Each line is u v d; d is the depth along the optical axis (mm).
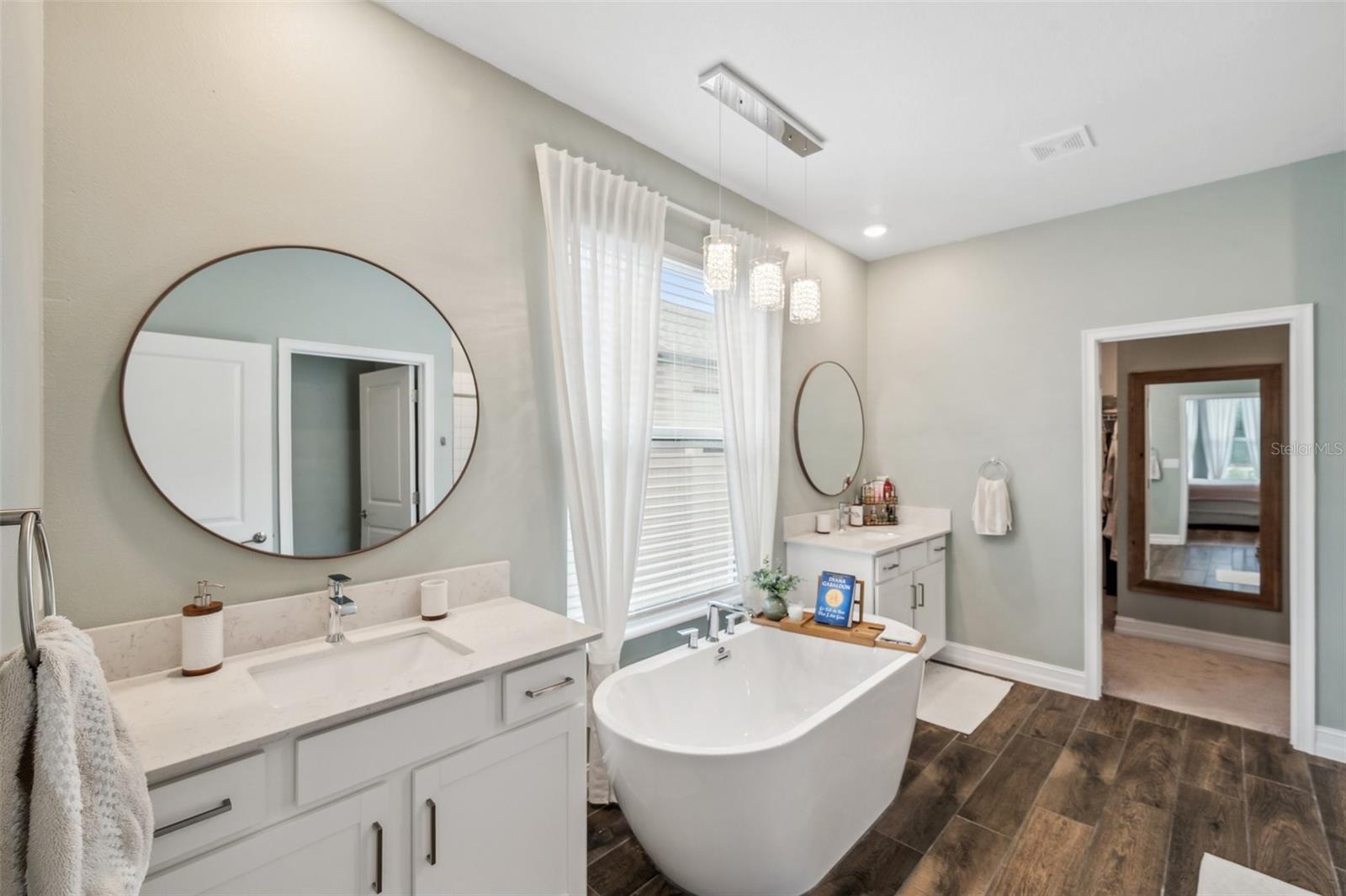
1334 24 1861
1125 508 4504
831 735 1852
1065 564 3412
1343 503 2648
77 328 1324
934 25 1881
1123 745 2762
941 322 3887
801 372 3598
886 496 4004
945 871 1947
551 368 2264
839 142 2604
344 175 1751
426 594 1803
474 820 1415
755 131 2525
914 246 3920
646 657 2727
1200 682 3521
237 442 1541
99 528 1355
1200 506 4207
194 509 1474
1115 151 2678
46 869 612
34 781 625
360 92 1788
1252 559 4016
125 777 774
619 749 1764
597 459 2305
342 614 1601
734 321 2982
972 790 2404
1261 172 2857
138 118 1411
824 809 1870
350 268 1751
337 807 1200
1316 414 2709
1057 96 2260
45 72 1287
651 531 2750
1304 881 1891
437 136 1960
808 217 3438
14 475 943
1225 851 2029
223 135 1536
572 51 2029
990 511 3559
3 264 908
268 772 1117
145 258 1417
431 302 1921
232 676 1380
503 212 2129
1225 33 1911
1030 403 3535
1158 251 3127
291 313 1637
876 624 2682
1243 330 4008
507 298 2133
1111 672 3693
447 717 1361
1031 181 2975
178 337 1457
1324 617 2684
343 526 1726
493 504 2084
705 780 1654
